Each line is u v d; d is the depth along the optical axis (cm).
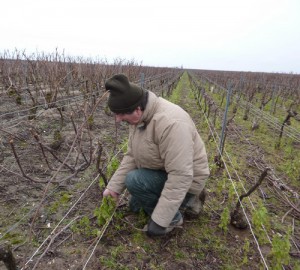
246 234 308
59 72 845
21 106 788
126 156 291
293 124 902
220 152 488
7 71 886
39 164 431
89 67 984
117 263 252
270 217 356
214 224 319
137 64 1437
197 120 882
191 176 240
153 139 243
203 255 271
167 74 2477
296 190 434
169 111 234
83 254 259
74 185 376
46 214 312
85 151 497
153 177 268
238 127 816
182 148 231
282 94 1642
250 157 566
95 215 289
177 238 289
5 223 294
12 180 377
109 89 221
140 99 227
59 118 690
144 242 278
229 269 257
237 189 409
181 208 299
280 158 576
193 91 1653
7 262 179
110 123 718
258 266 265
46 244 267
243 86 1638
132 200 308
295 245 303
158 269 250
